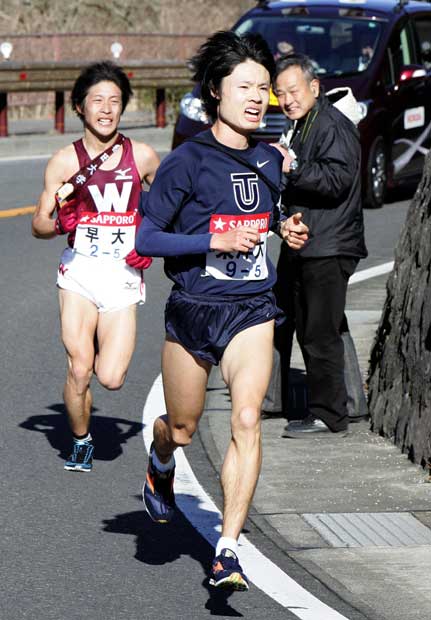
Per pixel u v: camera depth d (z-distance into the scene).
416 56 41.75
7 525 15.26
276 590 13.53
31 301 27.58
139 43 70.56
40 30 70.31
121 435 19.02
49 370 22.50
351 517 15.77
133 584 13.63
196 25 77.88
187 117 39.69
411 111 40.97
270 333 13.34
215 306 13.27
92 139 16.69
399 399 18.58
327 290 18.52
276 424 19.72
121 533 15.12
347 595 13.45
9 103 62.28
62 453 18.05
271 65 13.38
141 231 13.33
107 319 17.08
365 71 39.69
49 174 16.75
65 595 13.30
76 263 16.95
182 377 13.53
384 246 34.06
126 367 17.06
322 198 18.14
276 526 15.45
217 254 13.23
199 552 14.61
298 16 41.09
